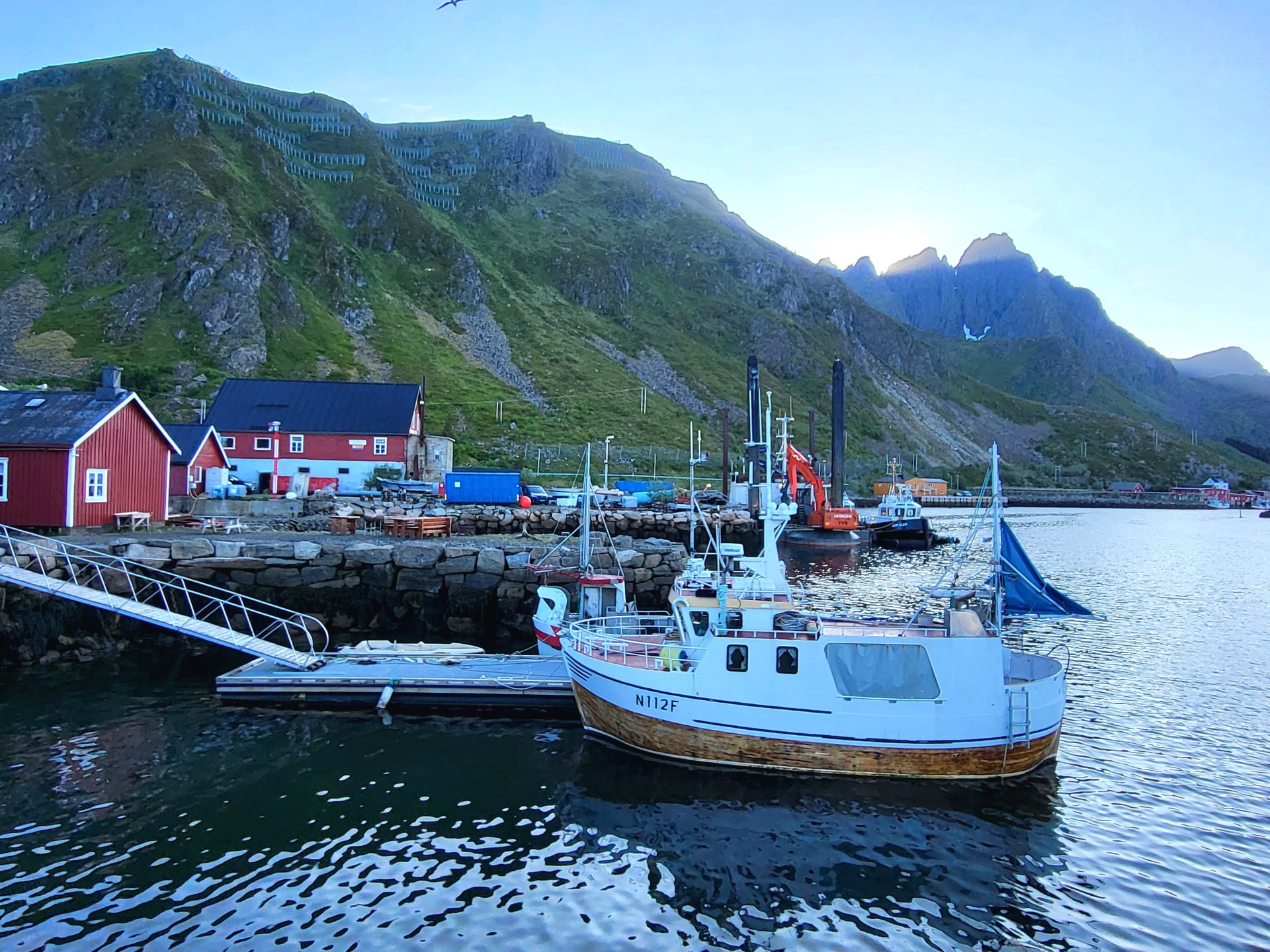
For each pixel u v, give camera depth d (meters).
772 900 13.52
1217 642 35.22
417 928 12.32
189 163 155.75
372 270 174.25
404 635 31.16
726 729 18.81
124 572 27.52
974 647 18.27
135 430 37.97
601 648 21.47
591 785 17.83
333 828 15.47
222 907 12.65
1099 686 27.58
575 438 120.38
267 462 69.56
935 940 12.56
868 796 17.61
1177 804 17.73
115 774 17.56
